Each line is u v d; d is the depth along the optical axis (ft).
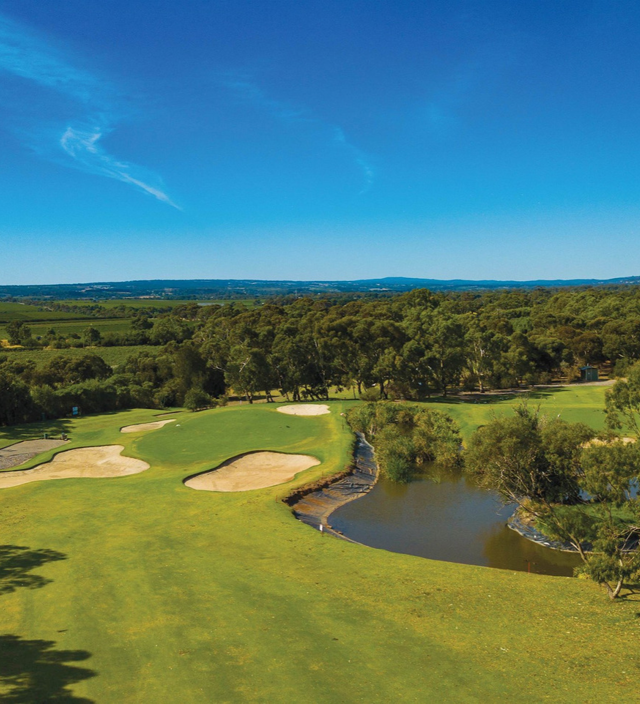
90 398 277.85
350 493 143.54
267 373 294.46
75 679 55.21
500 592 80.18
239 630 66.28
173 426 207.51
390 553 96.53
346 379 292.40
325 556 93.09
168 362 355.97
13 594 76.13
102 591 77.10
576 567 95.30
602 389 286.46
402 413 222.28
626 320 374.84
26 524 107.45
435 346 293.64
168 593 76.59
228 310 602.03
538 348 348.59
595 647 63.72
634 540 102.12
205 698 52.42
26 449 188.44
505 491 114.32
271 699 52.47
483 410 226.58
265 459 167.22
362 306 529.45
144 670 57.16
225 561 89.40
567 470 108.06
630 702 52.65
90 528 105.50
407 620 70.33
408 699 52.95
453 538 115.24
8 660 58.85
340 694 53.47
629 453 80.12
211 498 126.31
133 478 146.92
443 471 168.35
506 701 52.80
